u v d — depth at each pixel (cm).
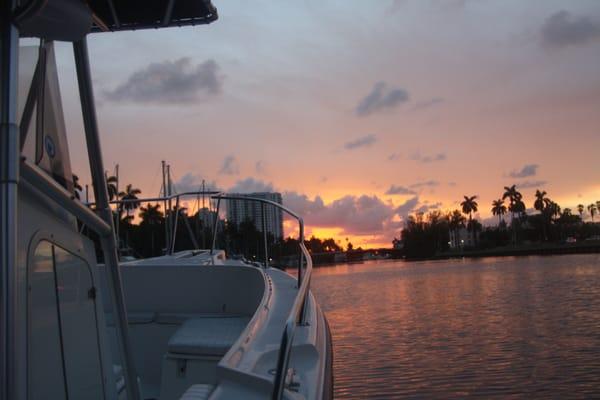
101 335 237
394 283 5134
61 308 202
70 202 184
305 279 235
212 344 361
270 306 335
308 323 294
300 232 395
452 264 9912
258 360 214
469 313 2716
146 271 478
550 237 14862
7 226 131
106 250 223
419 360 1563
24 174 160
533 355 1633
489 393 1197
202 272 474
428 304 3180
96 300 235
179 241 1941
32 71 190
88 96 208
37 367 182
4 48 137
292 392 184
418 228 15788
